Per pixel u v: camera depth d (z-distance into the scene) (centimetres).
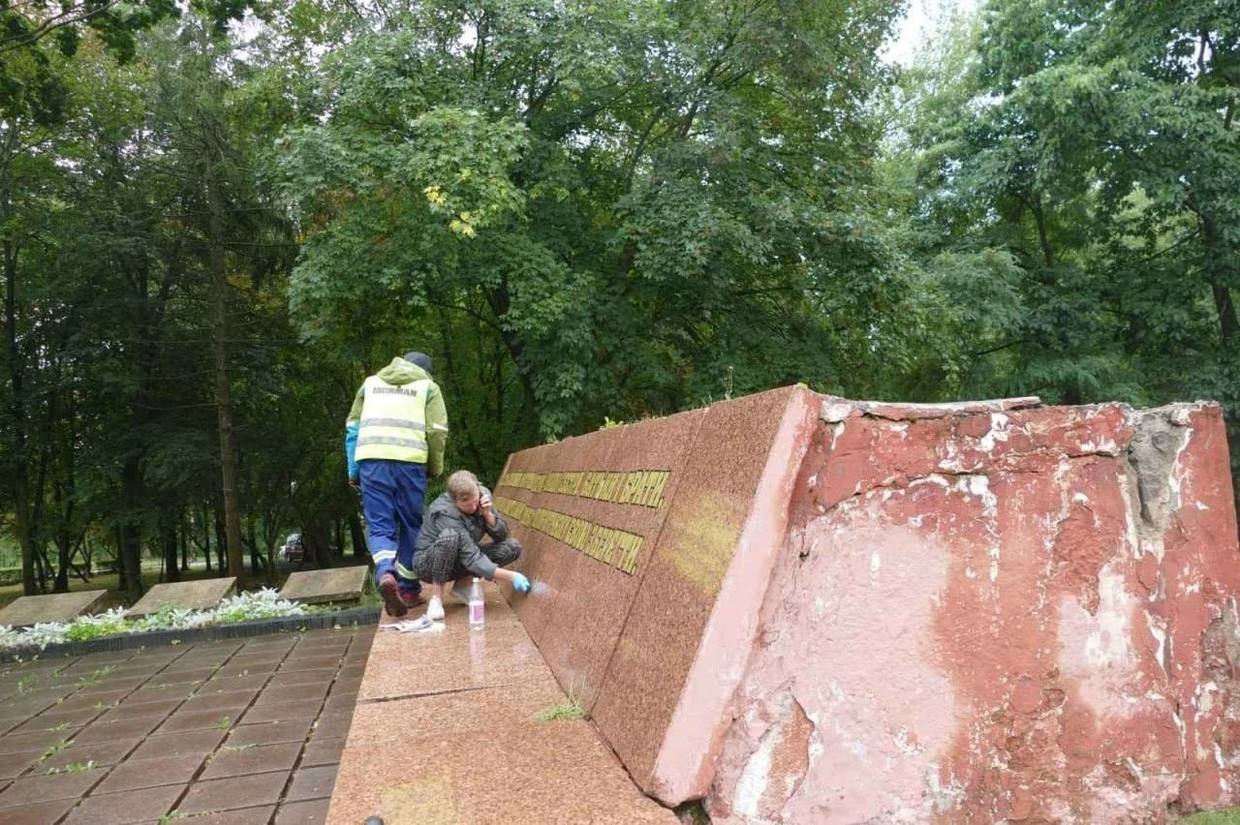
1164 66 1809
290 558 3975
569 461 501
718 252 1298
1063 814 226
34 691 561
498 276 1225
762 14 1347
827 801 207
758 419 227
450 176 1077
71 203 1772
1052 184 1797
